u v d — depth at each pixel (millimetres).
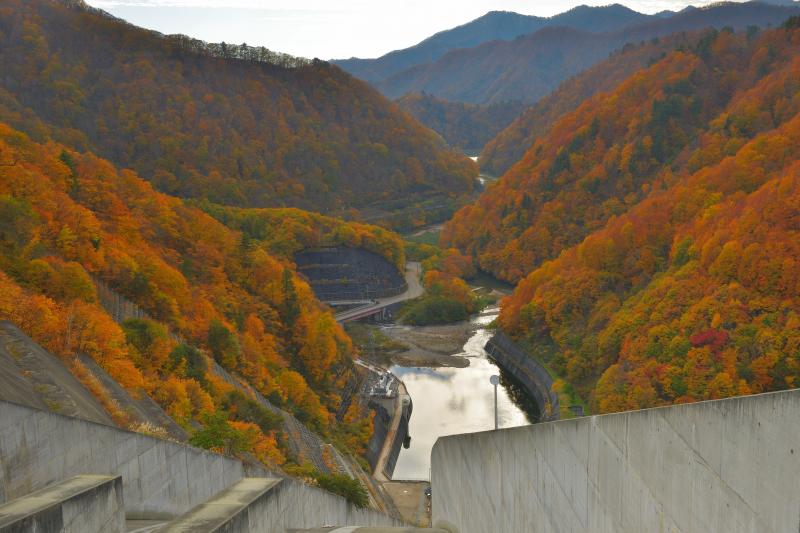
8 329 41750
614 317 120750
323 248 196875
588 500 14531
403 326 175000
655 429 12211
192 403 59156
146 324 65812
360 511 39656
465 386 132875
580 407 108875
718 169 148500
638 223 146500
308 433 82500
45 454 16297
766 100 187250
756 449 10102
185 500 24078
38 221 75000
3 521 10695
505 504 19156
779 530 9758
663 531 12102
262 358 96938
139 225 116625
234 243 137250
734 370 90188
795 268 95875
